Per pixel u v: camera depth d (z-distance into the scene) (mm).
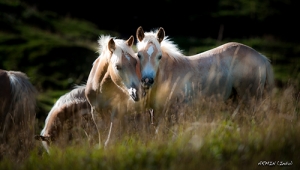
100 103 13172
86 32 54125
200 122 11523
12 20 51000
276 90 16281
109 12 62625
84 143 11844
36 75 36875
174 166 8992
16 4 56094
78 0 63281
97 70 13008
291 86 13992
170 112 13344
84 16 61500
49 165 10164
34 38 45875
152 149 10039
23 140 12328
